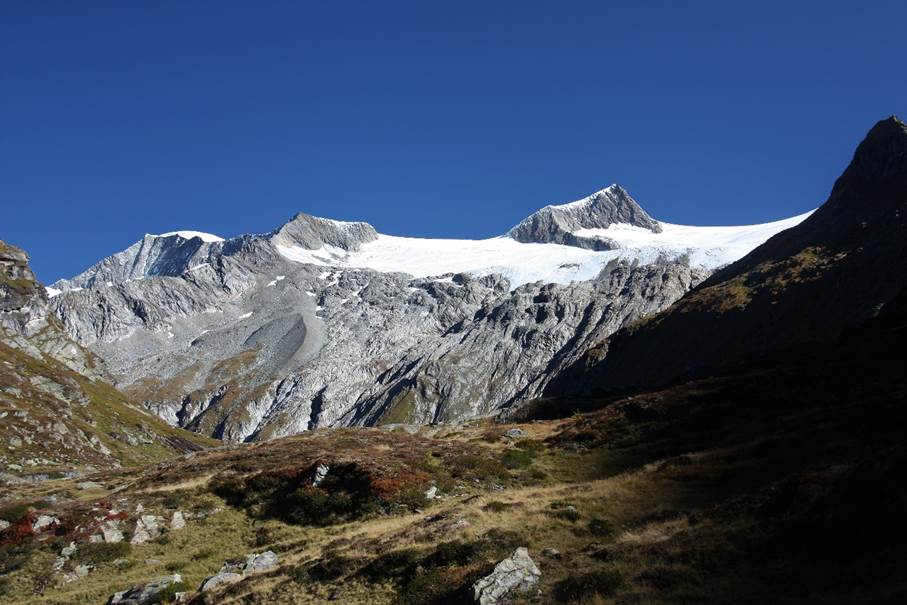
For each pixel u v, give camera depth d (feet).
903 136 614.75
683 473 137.28
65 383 467.11
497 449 214.69
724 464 139.03
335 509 167.94
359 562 117.50
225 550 156.87
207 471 217.36
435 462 195.31
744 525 91.25
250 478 192.44
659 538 96.89
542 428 250.57
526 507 131.03
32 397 405.39
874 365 201.05
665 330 653.30
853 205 606.96
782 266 589.73
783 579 74.90
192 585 132.16
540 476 181.68
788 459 130.31
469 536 115.96
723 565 82.38
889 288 420.77
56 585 142.10
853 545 76.28
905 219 486.38
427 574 102.53
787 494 94.22
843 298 458.50
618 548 95.86
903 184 559.79
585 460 191.31
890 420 135.64
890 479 83.92
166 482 209.56
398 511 160.97
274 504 179.42
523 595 87.66
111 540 160.15
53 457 336.70
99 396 547.49
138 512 172.65
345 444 243.81
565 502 130.93
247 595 115.85
